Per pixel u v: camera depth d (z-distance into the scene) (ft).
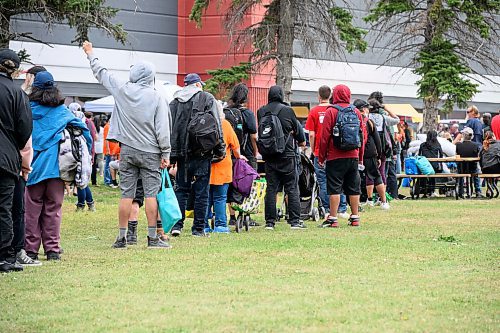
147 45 288.92
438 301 50.31
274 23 192.03
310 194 100.83
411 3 225.15
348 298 51.08
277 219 102.22
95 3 175.52
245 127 91.45
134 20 286.46
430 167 146.00
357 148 92.12
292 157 90.43
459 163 153.89
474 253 71.46
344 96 91.66
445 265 64.75
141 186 77.56
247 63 198.08
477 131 171.94
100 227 94.84
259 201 89.71
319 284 56.03
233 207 87.81
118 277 58.75
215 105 81.71
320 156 92.12
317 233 86.84
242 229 90.53
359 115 93.30
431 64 216.54
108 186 173.99
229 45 198.39
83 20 174.40
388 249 73.72
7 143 58.95
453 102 216.54
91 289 54.29
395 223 98.48
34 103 65.98
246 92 92.38
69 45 271.49
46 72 67.15
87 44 73.97
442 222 99.91
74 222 100.53
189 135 80.33
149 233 74.54
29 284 55.98
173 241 79.10
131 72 72.59
